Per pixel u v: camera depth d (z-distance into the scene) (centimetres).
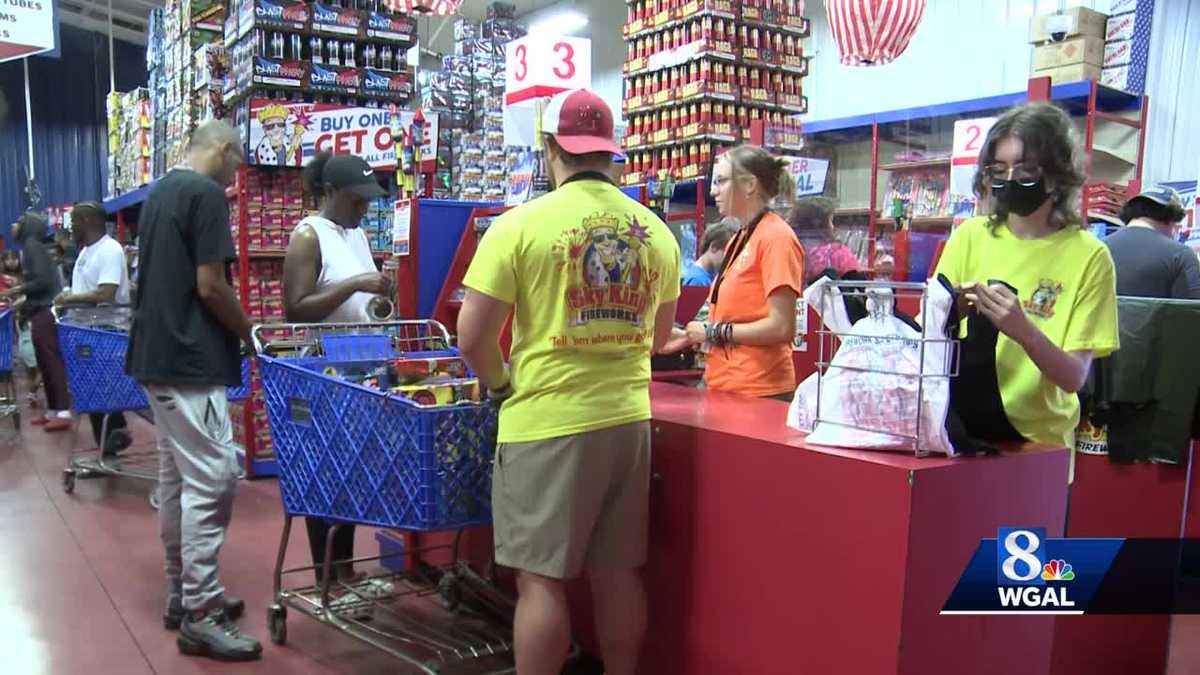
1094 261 177
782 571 182
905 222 558
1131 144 596
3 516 428
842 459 168
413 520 226
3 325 638
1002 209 185
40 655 275
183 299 266
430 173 498
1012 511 172
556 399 192
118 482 499
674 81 657
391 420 228
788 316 245
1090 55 589
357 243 344
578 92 199
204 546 275
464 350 195
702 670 204
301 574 347
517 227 188
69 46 1670
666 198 539
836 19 458
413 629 288
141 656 275
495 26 870
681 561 209
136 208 917
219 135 282
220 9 628
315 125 498
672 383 296
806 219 385
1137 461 236
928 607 161
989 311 163
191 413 269
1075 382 173
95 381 434
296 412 254
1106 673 237
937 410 164
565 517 192
